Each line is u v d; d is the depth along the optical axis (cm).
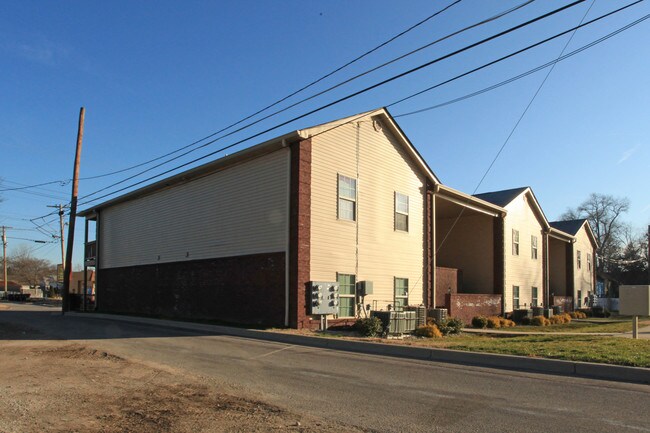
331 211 2031
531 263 3794
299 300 1848
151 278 2717
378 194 2291
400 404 732
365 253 2181
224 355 1238
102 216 3366
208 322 2091
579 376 971
